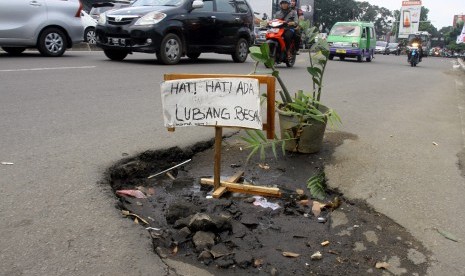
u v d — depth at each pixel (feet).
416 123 19.31
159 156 13.28
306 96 13.00
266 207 10.21
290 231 9.13
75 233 8.32
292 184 11.63
